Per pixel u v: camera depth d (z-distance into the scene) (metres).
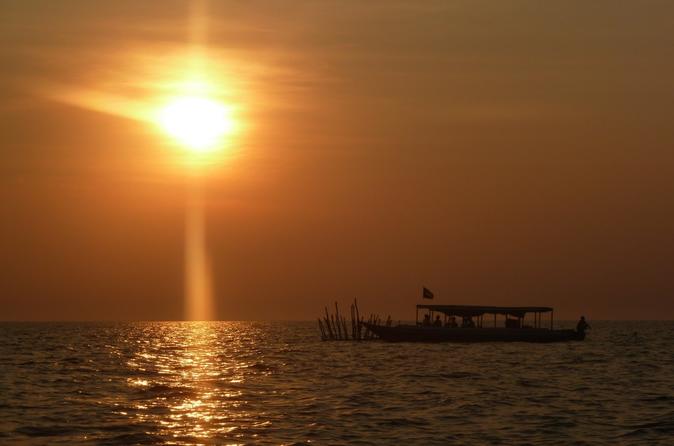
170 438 44.91
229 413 53.69
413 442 44.09
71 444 43.44
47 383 73.12
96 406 56.94
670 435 46.81
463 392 66.44
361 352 117.00
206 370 88.94
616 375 83.88
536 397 63.59
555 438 45.75
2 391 65.88
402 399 61.38
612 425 50.09
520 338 132.88
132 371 87.75
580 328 138.75
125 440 44.47
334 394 64.56
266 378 78.62
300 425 48.91
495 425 49.66
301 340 175.50
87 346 150.38
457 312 132.50
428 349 121.75
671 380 79.12
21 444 43.47
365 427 48.44
